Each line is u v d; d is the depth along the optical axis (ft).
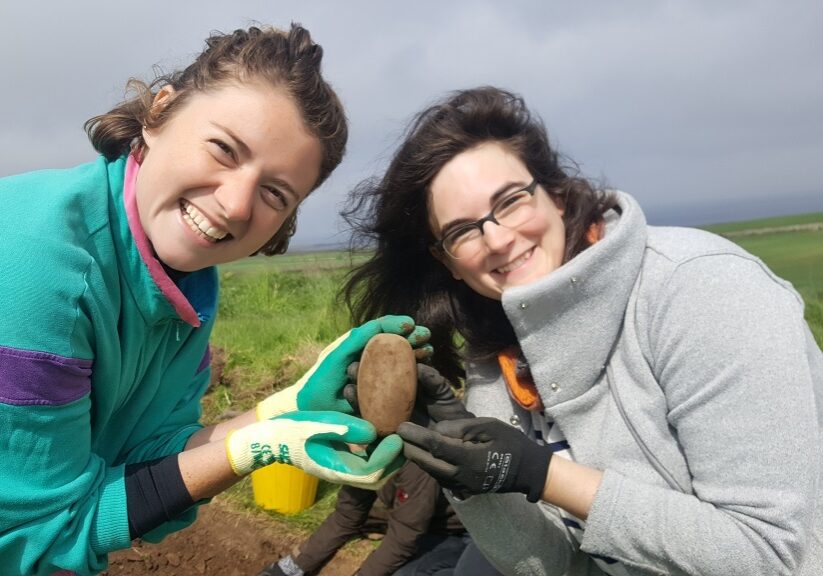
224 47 1.99
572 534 2.35
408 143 2.27
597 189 2.24
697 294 1.86
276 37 2.02
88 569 2.01
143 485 2.01
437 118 2.23
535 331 2.09
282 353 7.88
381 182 2.45
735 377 1.77
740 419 1.77
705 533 1.79
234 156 1.89
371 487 1.97
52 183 1.94
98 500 1.99
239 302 12.11
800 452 1.74
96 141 2.11
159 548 4.56
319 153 2.07
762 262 1.94
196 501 2.07
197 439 2.40
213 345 7.84
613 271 1.98
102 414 2.18
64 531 1.92
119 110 2.10
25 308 1.71
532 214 2.13
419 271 2.63
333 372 2.10
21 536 1.86
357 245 2.73
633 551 1.90
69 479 1.94
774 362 1.75
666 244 2.03
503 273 2.20
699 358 1.83
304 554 4.09
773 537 1.72
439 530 3.82
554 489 1.95
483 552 2.35
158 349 2.29
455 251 2.23
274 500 4.78
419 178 2.24
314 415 2.01
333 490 5.03
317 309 10.67
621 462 2.05
